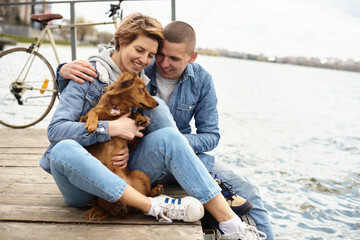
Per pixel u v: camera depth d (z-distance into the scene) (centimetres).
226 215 174
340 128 795
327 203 351
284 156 520
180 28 200
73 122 173
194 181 173
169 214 172
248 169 450
